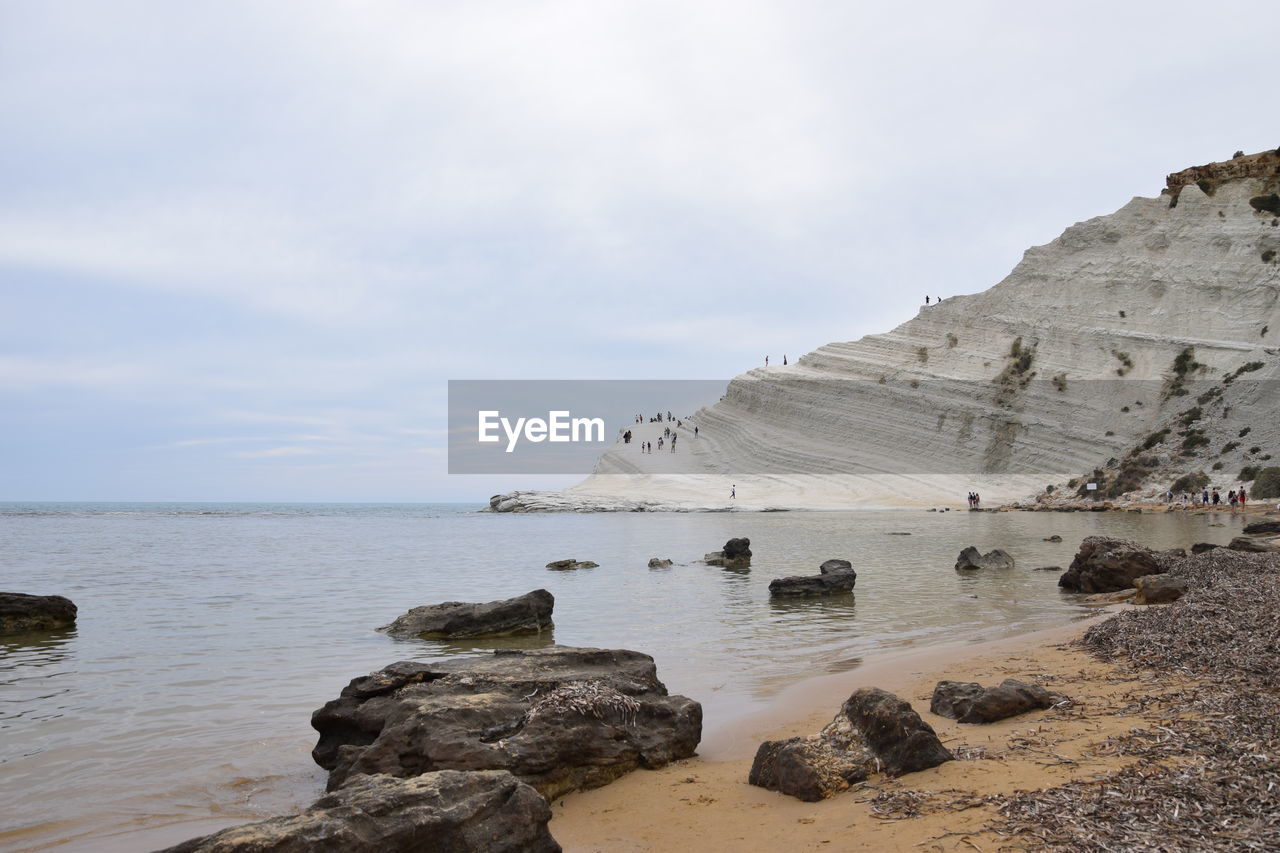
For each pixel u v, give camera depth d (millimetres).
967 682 9859
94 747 8734
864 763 6988
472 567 28391
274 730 9344
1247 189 81875
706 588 22031
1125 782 6168
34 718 9805
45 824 6773
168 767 8156
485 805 5461
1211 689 9008
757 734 8906
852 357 89125
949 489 72625
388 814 5145
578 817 6805
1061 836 5285
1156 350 73312
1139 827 5324
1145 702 8781
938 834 5570
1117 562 19828
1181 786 5977
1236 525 41938
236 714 9984
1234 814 5426
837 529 45031
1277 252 74812
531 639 14945
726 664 12477
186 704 10438
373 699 8438
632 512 73750
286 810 7129
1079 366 76000
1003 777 6637
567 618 17156
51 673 12141
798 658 12859
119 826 6750
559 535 45219
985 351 82562
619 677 8812
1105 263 82812
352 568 28188
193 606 19062
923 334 88750
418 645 14445
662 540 40250
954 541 36188
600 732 7738
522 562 30234
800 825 6152
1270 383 63500
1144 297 78812
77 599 20188
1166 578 17297
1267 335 70375
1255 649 10492
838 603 18906
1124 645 11859
